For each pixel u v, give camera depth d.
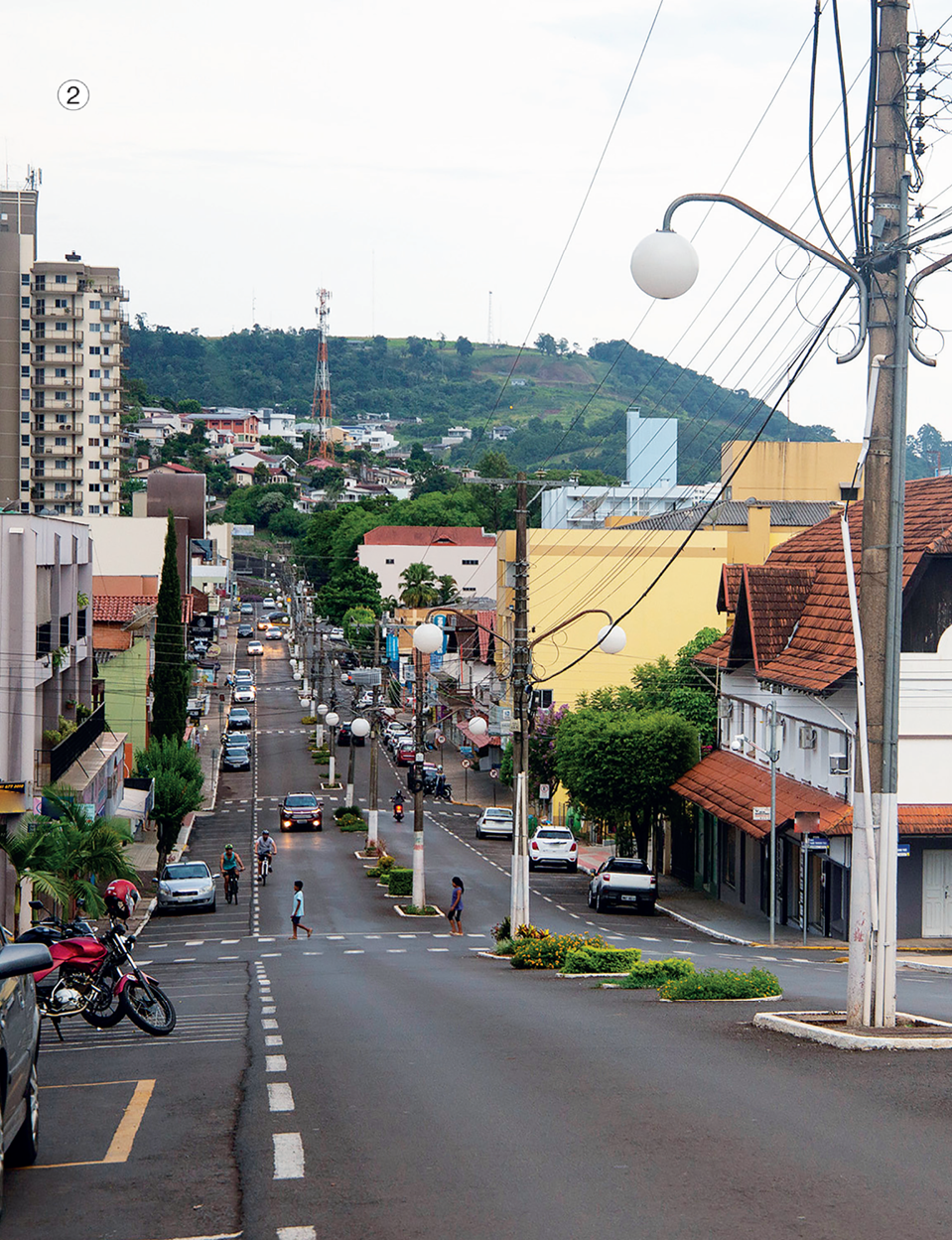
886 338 12.77
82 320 161.00
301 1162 8.24
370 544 170.38
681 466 158.62
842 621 37.03
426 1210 7.09
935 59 12.77
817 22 12.91
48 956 7.69
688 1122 9.05
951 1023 14.32
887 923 13.02
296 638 160.62
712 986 18.31
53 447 161.62
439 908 45.06
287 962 29.84
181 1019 18.11
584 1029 14.70
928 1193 7.15
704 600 74.12
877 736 13.02
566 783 52.44
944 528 33.47
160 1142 9.03
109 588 83.44
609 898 43.69
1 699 34.28
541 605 74.44
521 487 33.34
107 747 49.66
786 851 40.12
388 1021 16.53
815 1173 7.60
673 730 50.00
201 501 131.75
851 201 12.70
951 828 33.41
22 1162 8.48
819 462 85.38
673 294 10.62
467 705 103.50
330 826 71.75
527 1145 8.55
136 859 57.81
